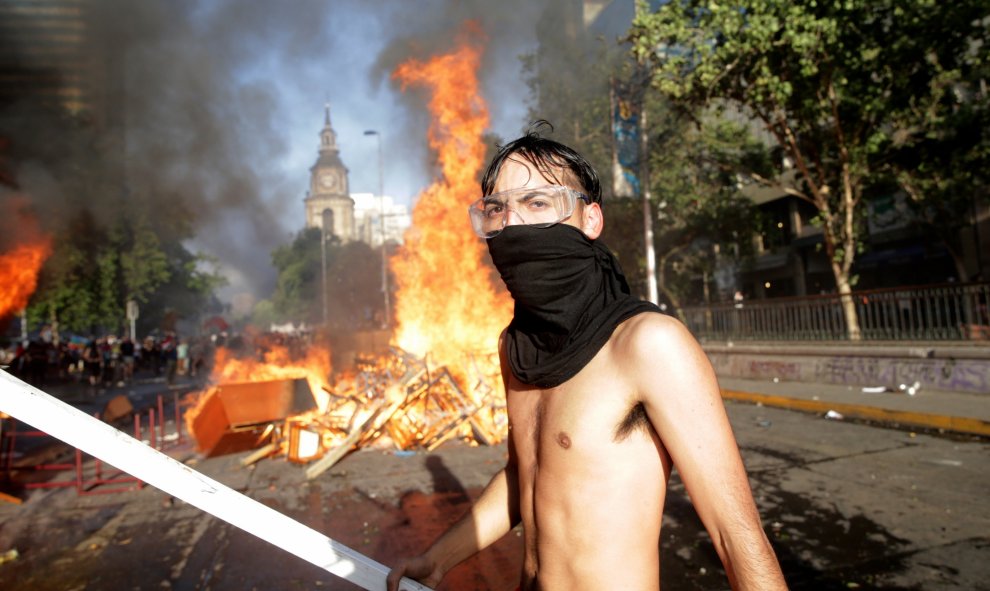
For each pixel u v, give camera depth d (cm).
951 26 926
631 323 108
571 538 106
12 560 404
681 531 417
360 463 639
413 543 411
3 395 94
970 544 368
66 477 638
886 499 459
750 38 904
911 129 1130
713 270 1873
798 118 1081
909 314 906
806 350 1059
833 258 1120
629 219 1569
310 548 112
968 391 815
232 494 108
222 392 663
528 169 121
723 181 1457
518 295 116
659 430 100
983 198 1384
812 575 339
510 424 135
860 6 910
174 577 369
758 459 601
